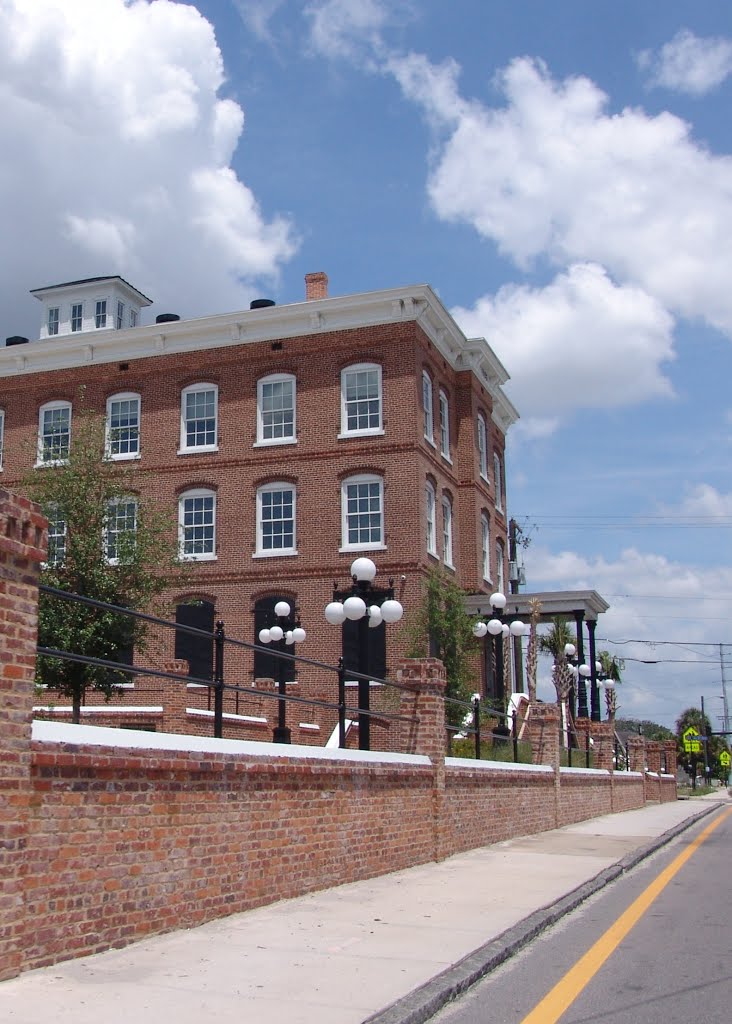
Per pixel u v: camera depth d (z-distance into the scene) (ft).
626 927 34.99
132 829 28.78
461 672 108.47
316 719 113.70
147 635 88.28
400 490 117.50
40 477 85.46
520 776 70.18
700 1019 23.04
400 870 47.85
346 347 122.11
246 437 124.26
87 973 24.98
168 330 127.65
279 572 119.75
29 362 133.90
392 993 23.97
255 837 35.45
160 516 88.33
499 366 144.66
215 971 25.81
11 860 23.97
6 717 24.09
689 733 297.33
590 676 124.16
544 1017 23.09
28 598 25.07
